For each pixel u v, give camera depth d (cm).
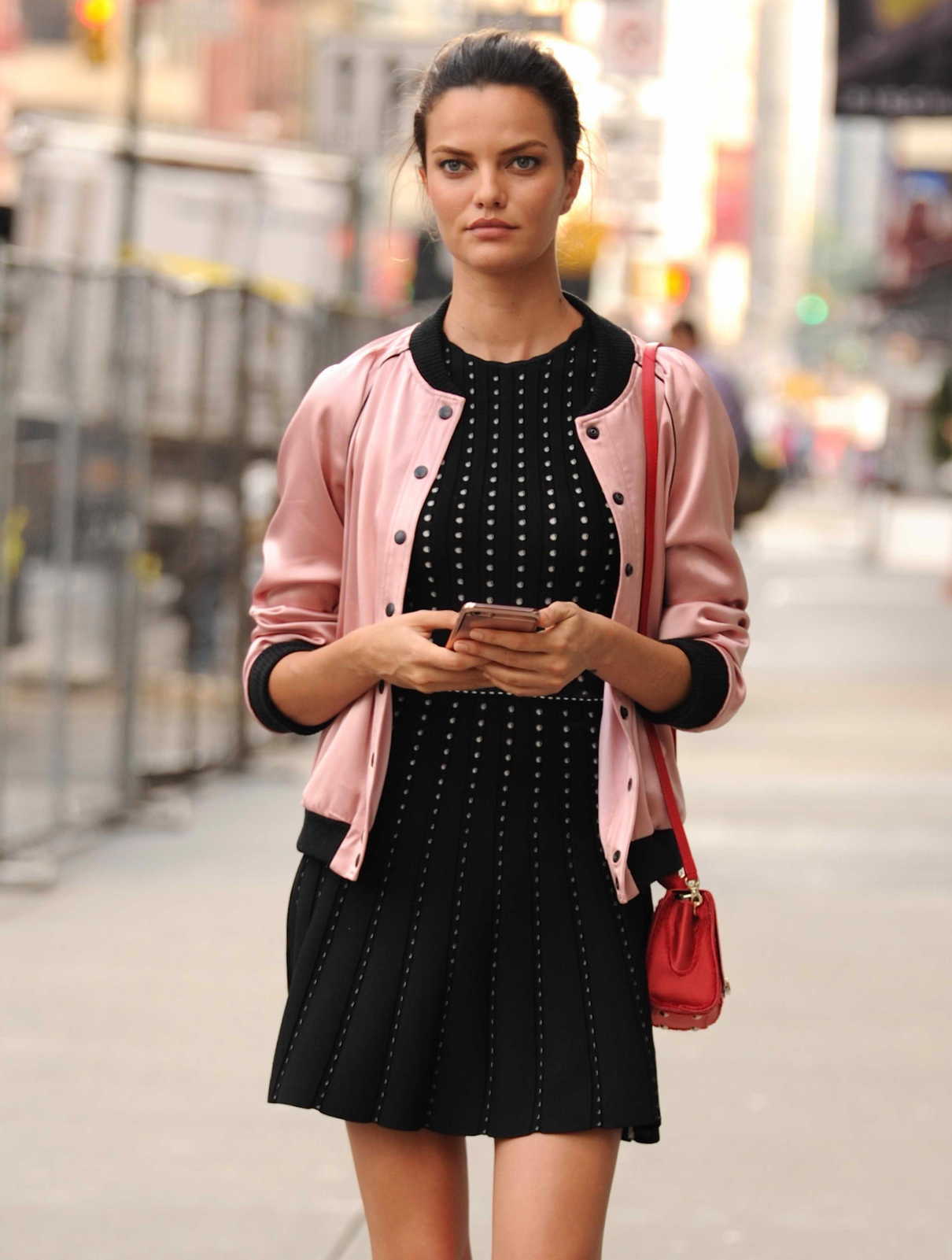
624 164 3981
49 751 1770
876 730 2577
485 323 646
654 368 654
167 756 2028
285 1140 1085
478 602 632
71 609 1778
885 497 6644
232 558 2127
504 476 635
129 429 1855
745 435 2714
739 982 1387
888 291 7744
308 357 2241
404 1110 623
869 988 1382
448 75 628
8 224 3055
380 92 3148
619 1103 615
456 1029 625
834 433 17375
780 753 2380
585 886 631
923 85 2817
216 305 2011
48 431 1717
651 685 625
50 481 1730
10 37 7206
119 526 1859
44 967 1397
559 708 636
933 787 2170
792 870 1747
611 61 3712
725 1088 1172
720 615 655
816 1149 1077
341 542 673
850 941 1504
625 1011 625
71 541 1777
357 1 6488
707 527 656
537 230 629
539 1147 616
